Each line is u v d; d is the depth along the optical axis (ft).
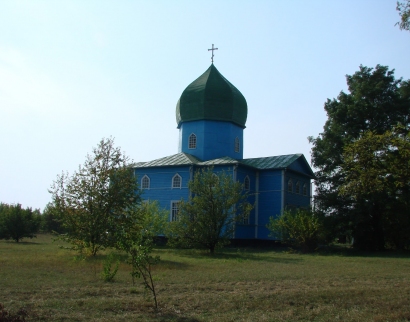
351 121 126.11
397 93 125.29
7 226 145.69
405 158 65.87
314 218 110.63
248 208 101.14
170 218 135.03
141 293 40.86
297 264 74.08
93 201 76.07
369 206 117.19
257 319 31.19
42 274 51.13
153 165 138.72
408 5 44.93
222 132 147.23
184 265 66.59
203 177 99.96
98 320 29.78
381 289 45.09
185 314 32.48
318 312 33.60
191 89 148.46
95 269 55.47
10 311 31.32
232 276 54.19
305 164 154.81
